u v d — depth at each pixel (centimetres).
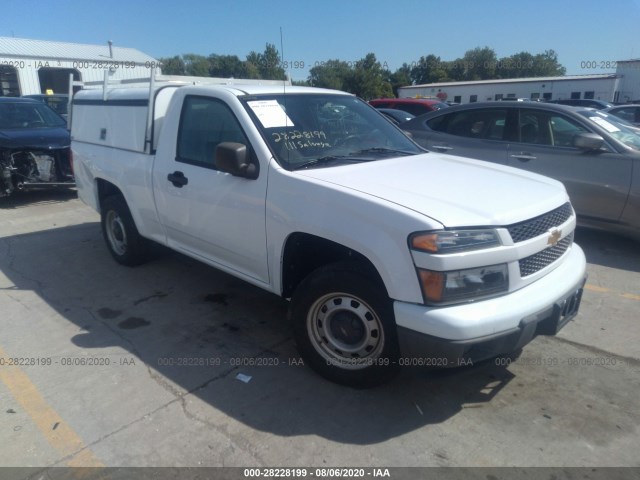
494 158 646
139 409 304
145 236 486
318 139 376
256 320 419
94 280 502
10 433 285
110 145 506
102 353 368
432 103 1622
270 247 340
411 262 266
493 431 285
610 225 573
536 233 295
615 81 3250
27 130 861
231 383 330
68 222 724
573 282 309
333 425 290
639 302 447
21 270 532
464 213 277
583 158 577
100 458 266
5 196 842
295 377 337
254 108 367
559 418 296
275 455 267
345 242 292
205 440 278
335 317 318
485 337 261
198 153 398
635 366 348
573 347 373
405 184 317
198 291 475
